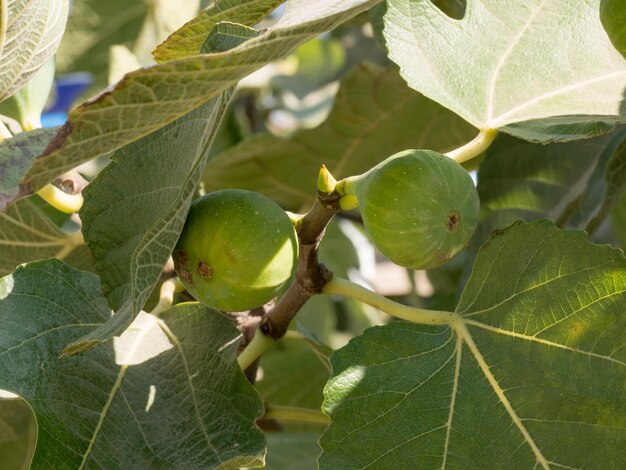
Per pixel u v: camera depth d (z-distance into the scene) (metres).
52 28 0.44
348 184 0.40
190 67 0.32
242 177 0.74
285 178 0.74
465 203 0.39
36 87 0.48
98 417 0.41
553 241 0.41
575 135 0.42
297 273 0.43
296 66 1.11
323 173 0.40
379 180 0.38
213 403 0.43
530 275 0.42
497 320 0.42
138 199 0.41
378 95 0.66
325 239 0.85
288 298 0.44
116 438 0.41
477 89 0.46
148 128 0.34
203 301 0.40
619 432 0.40
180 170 0.38
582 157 0.60
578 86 0.46
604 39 0.47
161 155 0.40
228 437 0.42
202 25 0.41
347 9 0.32
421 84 0.45
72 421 0.41
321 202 0.40
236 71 0.33
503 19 0.47
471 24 0.47
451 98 0.45
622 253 0.41
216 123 0.35
